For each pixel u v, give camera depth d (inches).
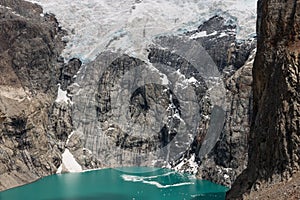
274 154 3157.0
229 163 5994.1
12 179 5954.7
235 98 6205.7
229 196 3565.5
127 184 5925.2
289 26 3353.8
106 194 5447.8
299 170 2947.8
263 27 3590.1
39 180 6230.3
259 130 3425.2
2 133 6250.0
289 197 2746.1
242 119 6003.9
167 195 5374.0
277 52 3363.7
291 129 3041.3
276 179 3038.9
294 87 3097.9
